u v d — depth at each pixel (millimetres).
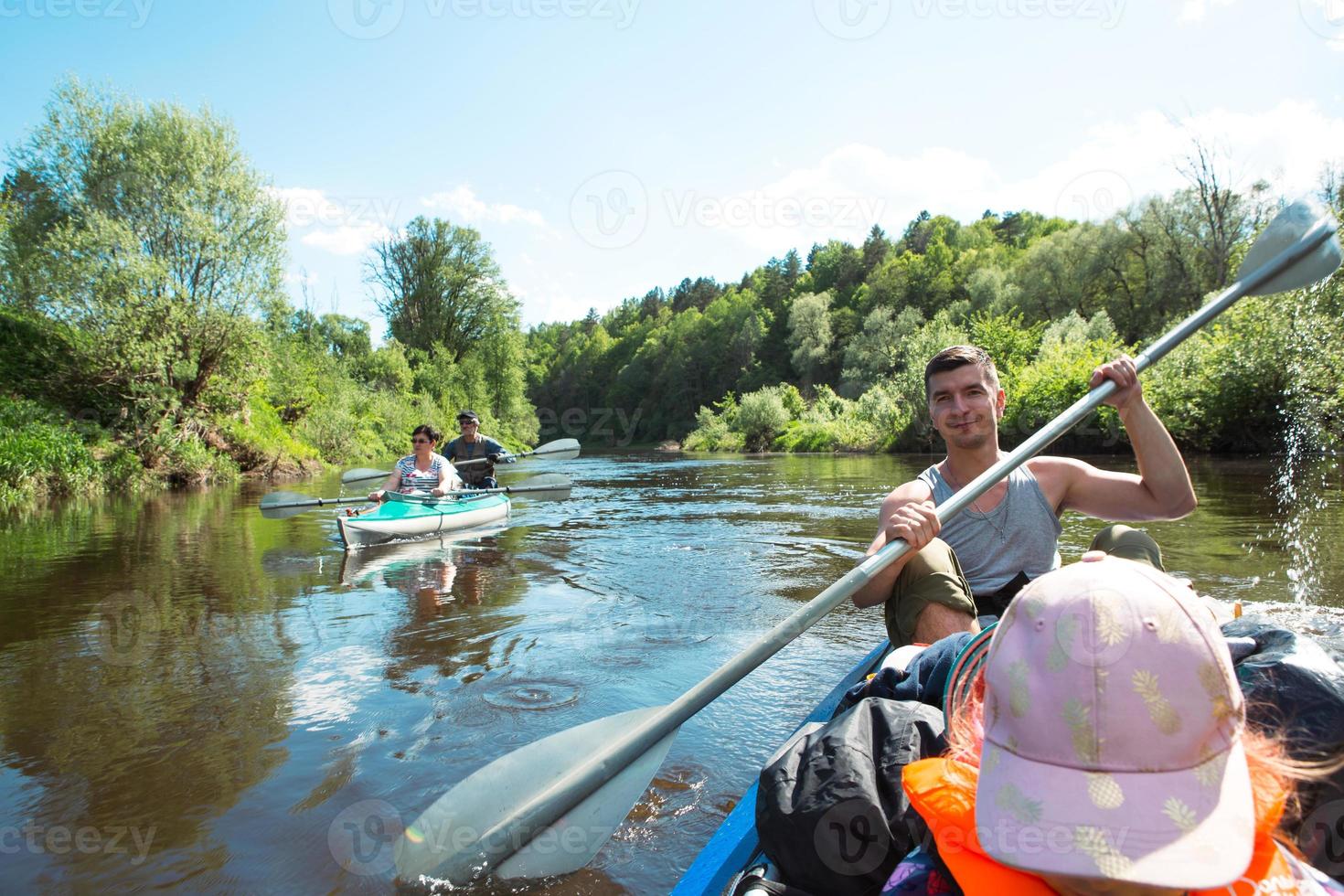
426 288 38469
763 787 1312
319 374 24828
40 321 14641
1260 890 877
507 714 2820
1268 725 1211
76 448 12320
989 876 921
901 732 1295
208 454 14938
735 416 38938
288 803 2203
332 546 6836
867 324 44062
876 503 9688
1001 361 23000
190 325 15305
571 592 4793
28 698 3070
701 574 5328
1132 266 33188
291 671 3336
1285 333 13312
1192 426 14523
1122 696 759
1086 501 2410
